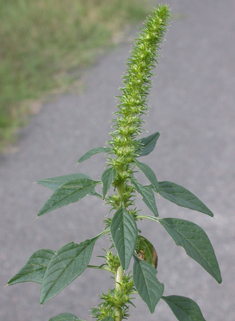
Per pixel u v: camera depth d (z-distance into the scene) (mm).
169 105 8914
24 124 8008
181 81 9961
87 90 9141
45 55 10344
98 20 12367
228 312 4727
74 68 10023
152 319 4629
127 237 1184
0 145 7438
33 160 7098
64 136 7715
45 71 9758
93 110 8461
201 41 12258
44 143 7520
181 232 1396
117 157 1426
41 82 9344
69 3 12516
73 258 1281
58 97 8906
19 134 7746
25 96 8797
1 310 4750
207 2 15656
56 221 5938
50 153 7273
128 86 1422
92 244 1332
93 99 8773
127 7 12953
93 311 1489
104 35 11555
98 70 9961
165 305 4805
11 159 7137
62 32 11281
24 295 4973
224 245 5531
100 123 8094
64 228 5809
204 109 8773
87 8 12711
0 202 6262
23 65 9820
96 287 5090
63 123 8055
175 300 1473
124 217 1240
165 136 7828
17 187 6535
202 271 5254
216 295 4926
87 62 10273
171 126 8141
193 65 10789
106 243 5621
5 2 11852
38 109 8453
